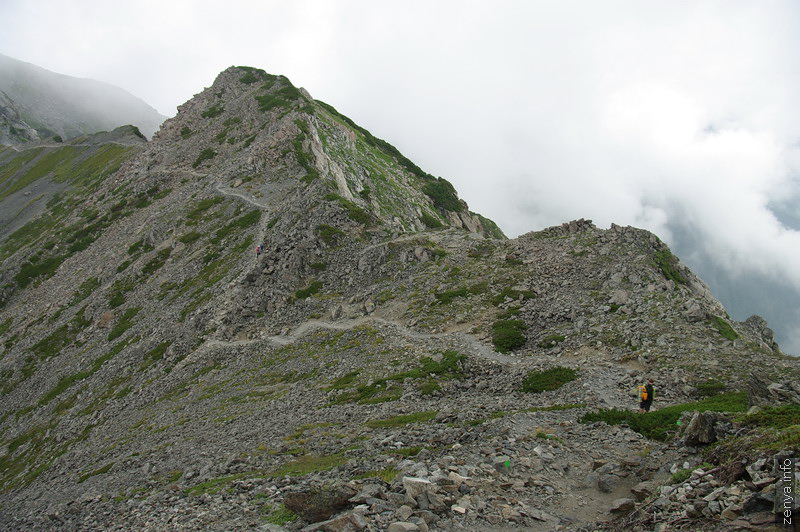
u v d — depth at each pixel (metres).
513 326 50.62
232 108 164.38
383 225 88.88
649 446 20.22
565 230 75.31
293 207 92.50
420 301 62.88
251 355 61.56
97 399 65.12
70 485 40.06
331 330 61.75
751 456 12.45
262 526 15.07
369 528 12.98
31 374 79.69
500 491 16.16
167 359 67.00
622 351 39.84
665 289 49.59
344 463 22.47
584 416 24.97
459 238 81.12
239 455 29.59
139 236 109.50
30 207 169.12
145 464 36.09
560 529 13.73
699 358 34.69
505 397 35.03
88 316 89.50
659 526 11.61
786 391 23.84
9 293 111.25
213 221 103.56
